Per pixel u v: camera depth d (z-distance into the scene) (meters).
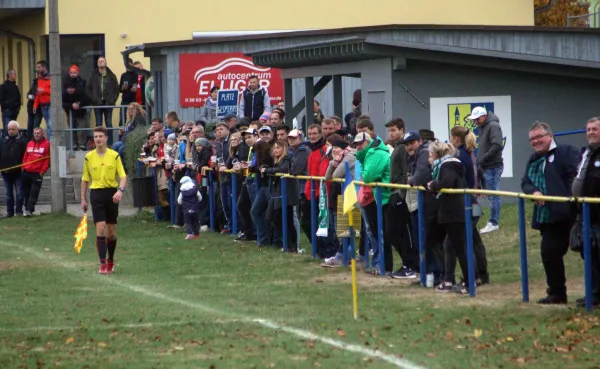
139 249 35.41
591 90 42.12
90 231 41.69
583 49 45.16
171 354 18.61
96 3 64.56
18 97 59.34
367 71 42.72
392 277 27.88
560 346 18.38
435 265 26.08
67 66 64.75
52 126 49.16
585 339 18.84
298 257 32.16
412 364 17.31
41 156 49.25
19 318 22.55
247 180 35.75
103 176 30.09
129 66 58.56
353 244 28.59
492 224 34.53
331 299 24.34
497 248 31.42
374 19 67.25
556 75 42.00
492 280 26.62
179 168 41.47
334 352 18.33
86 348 19.31
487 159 34.56
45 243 38.16
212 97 51.66
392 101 41.44
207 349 18.91
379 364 17.31
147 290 26.61
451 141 26.80
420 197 26.12
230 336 20.06
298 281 27.62
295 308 23.19
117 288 27.06
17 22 67.56
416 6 67.38
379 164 28.38
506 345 18.61
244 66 55.56
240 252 33.69
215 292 25.95
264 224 34.91
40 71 57.66
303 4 66.62
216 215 39.88
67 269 31.00
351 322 21.19
